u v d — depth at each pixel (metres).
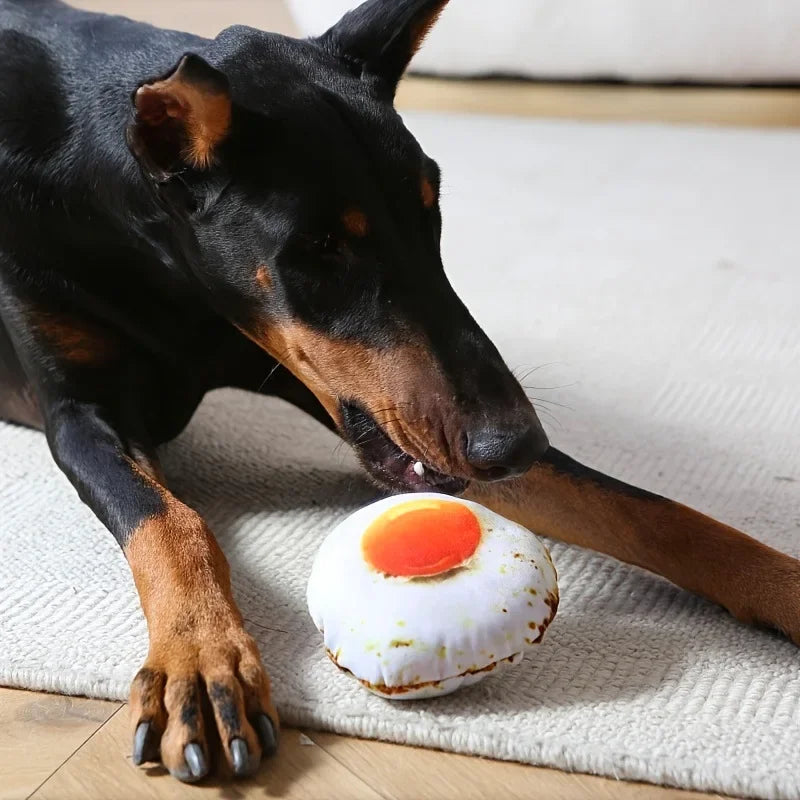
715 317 1.41
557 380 1.30
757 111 2.29
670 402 1.26
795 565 0.96
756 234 1.66
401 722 0.89
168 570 0.94
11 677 0.95
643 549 1.00
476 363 0.96
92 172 1.05
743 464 1.16
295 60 1.03
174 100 0.96
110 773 0.88
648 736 0.88
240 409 1.29
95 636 0.98
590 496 1.02
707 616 0.98
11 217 1.08
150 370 1.13
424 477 0.99
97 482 1.02
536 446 0.94
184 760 0.86
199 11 3.12
